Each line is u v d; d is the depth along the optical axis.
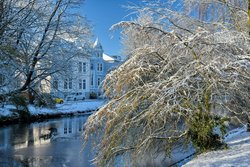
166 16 9.09
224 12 9.74
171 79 6.38
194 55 6.65
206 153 6.37
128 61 7.20
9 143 12.30
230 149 6.52
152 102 6.72
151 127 6.95
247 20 8.66
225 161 5.36
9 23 16.73
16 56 17.03
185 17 9.37
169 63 6.58
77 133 15.20
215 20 9.96
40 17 18.53
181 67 6.38
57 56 19.70
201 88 6.16
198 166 5.27
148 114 6.51
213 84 5.94
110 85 7.47
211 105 6.58
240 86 6.26
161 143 7.46
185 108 6.36
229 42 6.34
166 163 7.66
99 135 7.14
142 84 7.29
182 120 7.58
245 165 4.91
